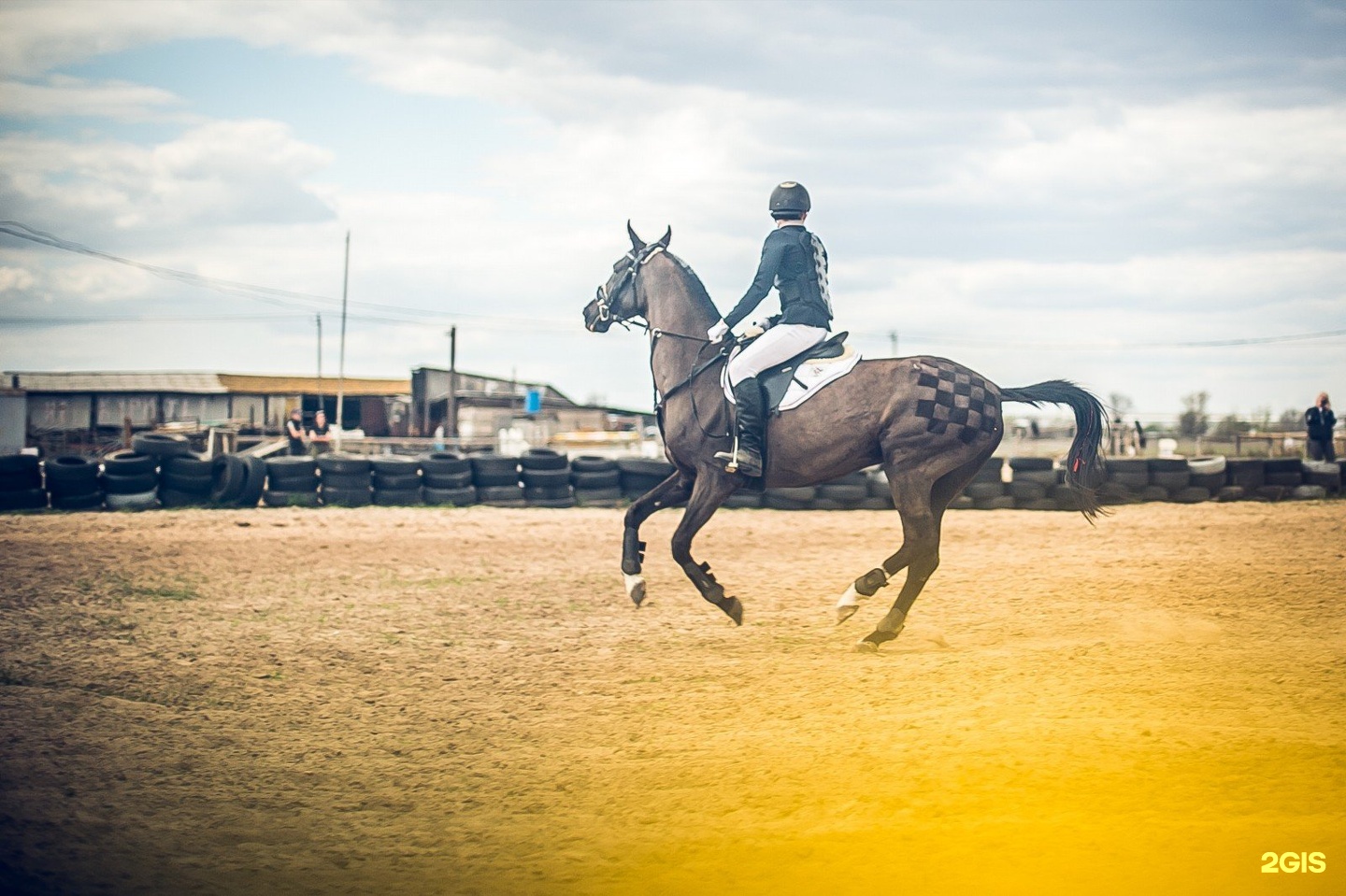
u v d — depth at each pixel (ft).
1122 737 19.67
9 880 15.20
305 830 17.46
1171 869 14.67
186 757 20.97
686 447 30.25
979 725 20.76
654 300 31.48
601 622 33.47
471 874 15.72
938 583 40.04
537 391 181.37
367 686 26.05
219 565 43.80
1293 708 21.45
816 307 29.48
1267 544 49.24
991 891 14.33
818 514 66.18
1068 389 29.12
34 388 164.35
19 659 28.25
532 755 20.88
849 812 17.11
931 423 27.68
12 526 55.01
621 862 15.93
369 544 50.78
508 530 56.90
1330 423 80.74
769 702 23.67
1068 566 43.34
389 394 179.83
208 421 155.12
